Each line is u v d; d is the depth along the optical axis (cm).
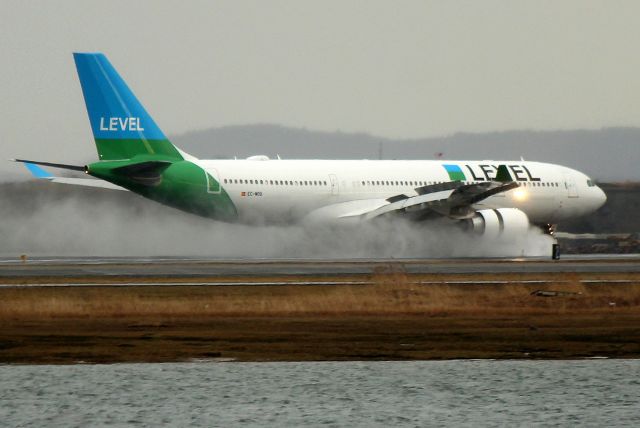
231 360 10231
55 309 12550
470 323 12275
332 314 12825
